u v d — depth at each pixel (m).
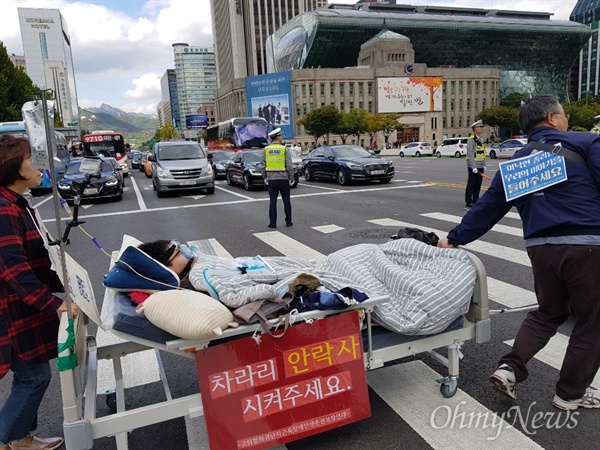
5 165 2.38
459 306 2.89
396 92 99.56
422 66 102.38
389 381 3.41
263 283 2.90
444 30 109.38
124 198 16.97
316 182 19.59
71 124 46.41
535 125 2.92
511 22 114.12
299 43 108.75
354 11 109.94
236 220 10.98
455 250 3.14
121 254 2.79
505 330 4.20
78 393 2.31
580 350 2.81
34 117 2.28
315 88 97.19
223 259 3.31
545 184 2.70
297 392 2.56
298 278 2.80
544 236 2.73
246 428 2.45
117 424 2.32
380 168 17.12
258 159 18.61
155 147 18.17
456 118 107.56
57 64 68.50
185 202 14.92
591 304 2.69
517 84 116.31
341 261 3.48
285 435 2.52
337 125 75.31
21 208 2.48
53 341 2.57
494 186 3.02
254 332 2.47
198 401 2.46
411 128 101.56
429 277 3.03
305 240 8.45
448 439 2.73
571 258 2.62
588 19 137.25
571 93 141.25
